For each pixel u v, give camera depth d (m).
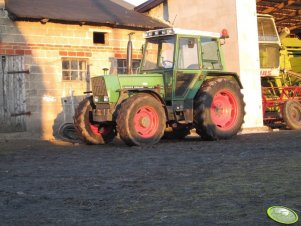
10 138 11.30
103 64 13.30
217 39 9.93
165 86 9.20
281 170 5.16
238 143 8.41
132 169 5.68
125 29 13.78
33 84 12.02
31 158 7.20
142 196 4.15
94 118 8.97
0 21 11.58
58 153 7.79
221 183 4.57
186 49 9.34
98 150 8.05
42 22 12.09
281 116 13.39
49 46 12.30
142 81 9.03
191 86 9.24
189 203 3.84
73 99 12.62
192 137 10.93
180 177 5.00
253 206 3.67
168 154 7.05
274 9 16.02
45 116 12.17
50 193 4.41
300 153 6.52
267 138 9.30
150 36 9.59
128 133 8.24
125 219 3.43
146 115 8.54
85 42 12.94
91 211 3.70
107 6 15.07
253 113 13.01
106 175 5.30
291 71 15.05
